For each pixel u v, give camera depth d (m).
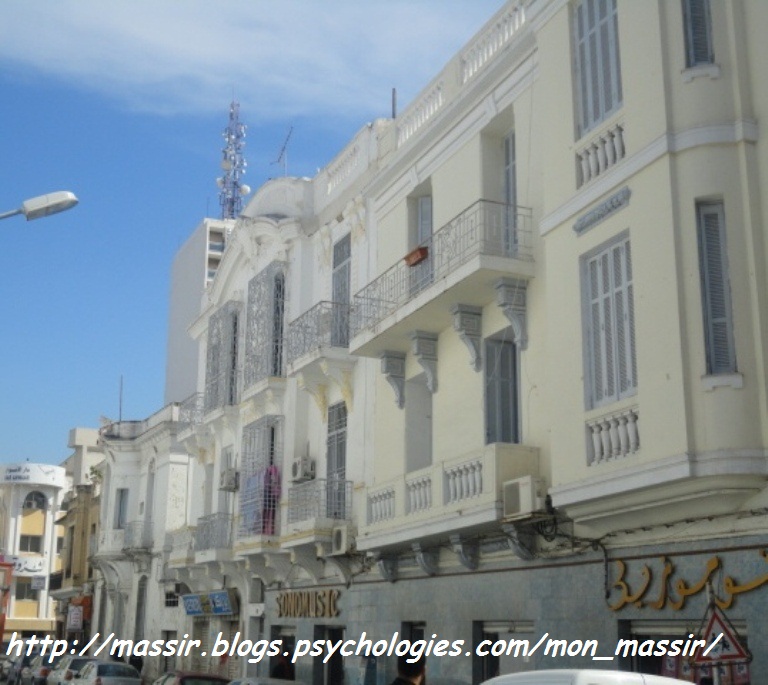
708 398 12.27
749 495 12.19
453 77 20.66
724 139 12.86
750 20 13.09
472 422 18.11
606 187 14.31
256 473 26.17
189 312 48.19
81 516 53.78
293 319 26.42
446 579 18.64
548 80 16.12
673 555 13.36
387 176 22.20
